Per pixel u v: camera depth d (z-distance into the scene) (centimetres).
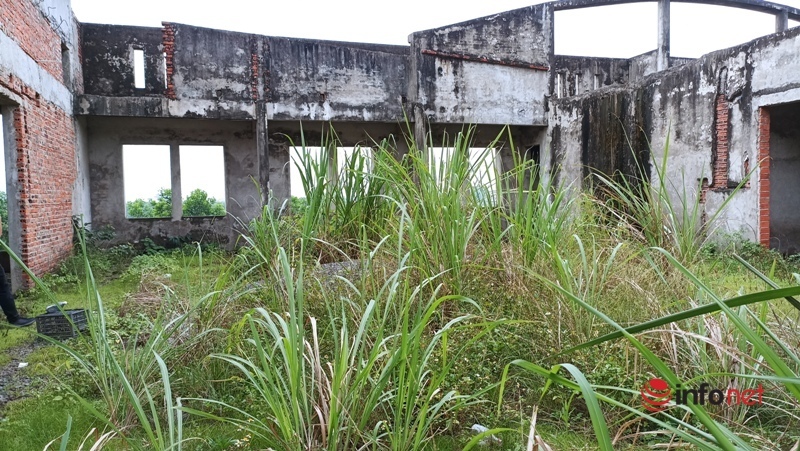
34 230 578
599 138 865
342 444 170
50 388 256
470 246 311
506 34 987
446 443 192
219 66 888
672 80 730
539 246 297
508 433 196
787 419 194
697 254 355
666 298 273
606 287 279
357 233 374
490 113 984
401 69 970
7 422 220
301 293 176
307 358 190
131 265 673
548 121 1007
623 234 378
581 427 200
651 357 93
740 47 637
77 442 199
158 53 938
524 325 249
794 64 573
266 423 191
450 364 172
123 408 212
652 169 760
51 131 659
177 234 956
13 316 389
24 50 555
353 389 165
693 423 185
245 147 990
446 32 956
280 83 916
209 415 163
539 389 217
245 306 290
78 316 351
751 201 625
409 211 313
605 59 1201
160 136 948
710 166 677
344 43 1030
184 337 260
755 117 621
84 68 897
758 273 112
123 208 932
